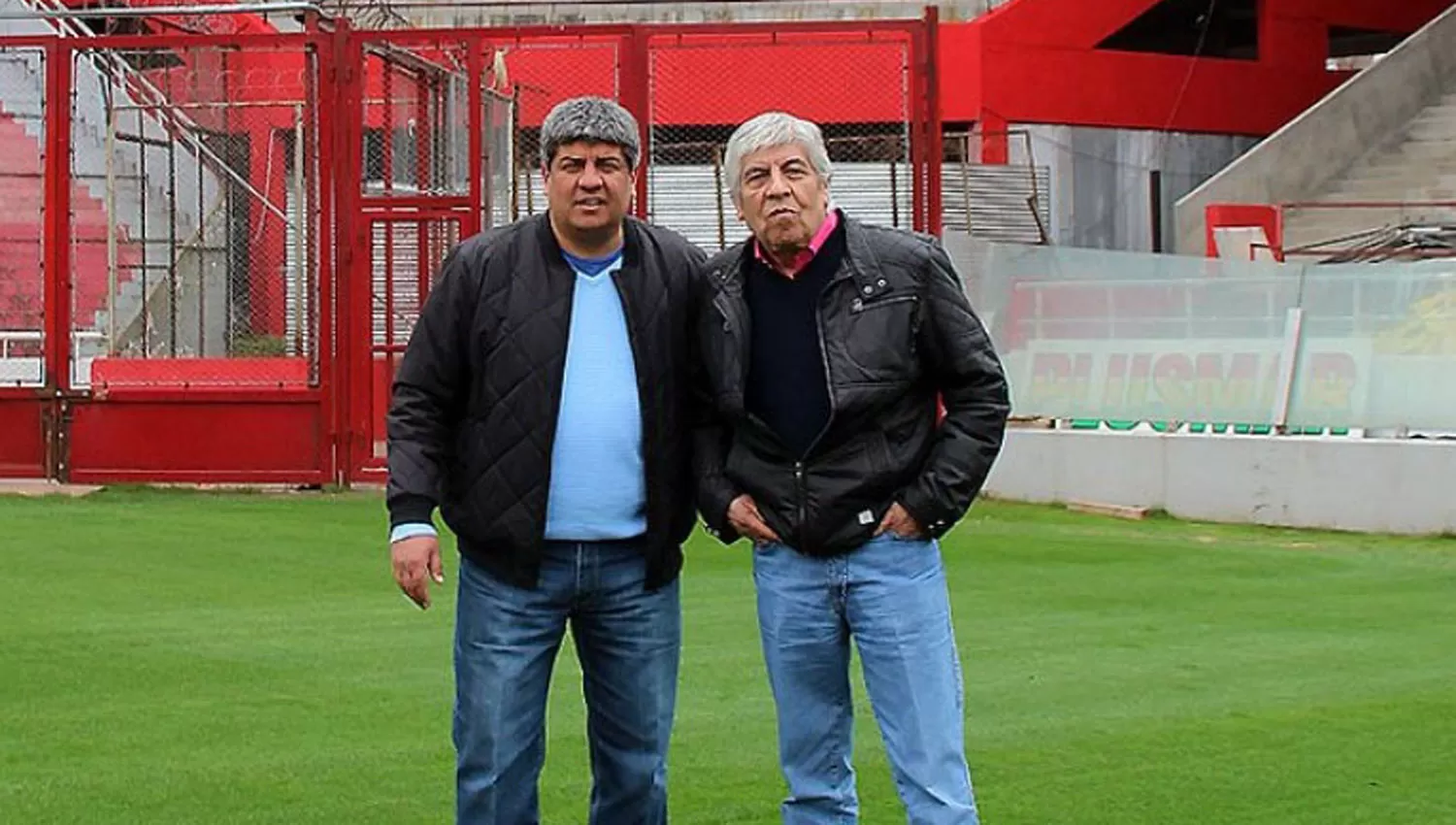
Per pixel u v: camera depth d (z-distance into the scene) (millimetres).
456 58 17219
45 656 8617
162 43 16031
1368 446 14094
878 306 4766
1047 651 9125
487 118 16594
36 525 13102
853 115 22875
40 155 17406
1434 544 13406
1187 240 27344
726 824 6082
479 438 4945
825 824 5000
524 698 5008
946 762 4812
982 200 25016
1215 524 14703
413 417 4973
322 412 16016
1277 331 15094
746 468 4891
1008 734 7328
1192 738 7281
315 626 9500
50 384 16109
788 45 16375
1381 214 27562
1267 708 7832
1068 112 27125
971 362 4770
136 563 11508
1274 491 14555
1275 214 25219
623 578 5035
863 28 16250
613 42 16500
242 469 16047
